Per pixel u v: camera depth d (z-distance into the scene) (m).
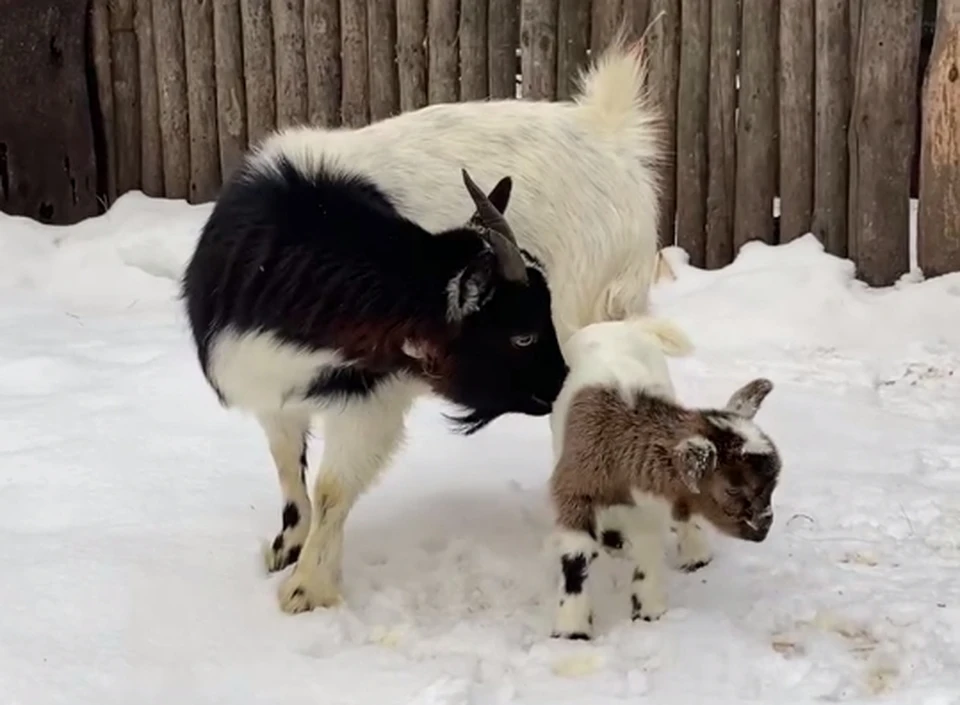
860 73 3.45
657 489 2.05
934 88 3.38
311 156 2.21
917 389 3.01
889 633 2.07
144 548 2.29
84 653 2.01
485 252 2.08
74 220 4.54
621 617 2.14
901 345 3.21
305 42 4.23
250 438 2.73
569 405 2.14
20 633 2.05
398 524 2.42
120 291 3.85
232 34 4.31
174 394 2.96
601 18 3.79
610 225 2.48
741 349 3.23
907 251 3.53
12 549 2.27
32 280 3.97
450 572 2.27
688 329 3.31
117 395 2.96
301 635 2.08
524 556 2.31
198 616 2.12
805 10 3.53
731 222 3.75
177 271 3.93
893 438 2.74
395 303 2.10
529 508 2.47
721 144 3.71
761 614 2.13
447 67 4.03
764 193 3.68
